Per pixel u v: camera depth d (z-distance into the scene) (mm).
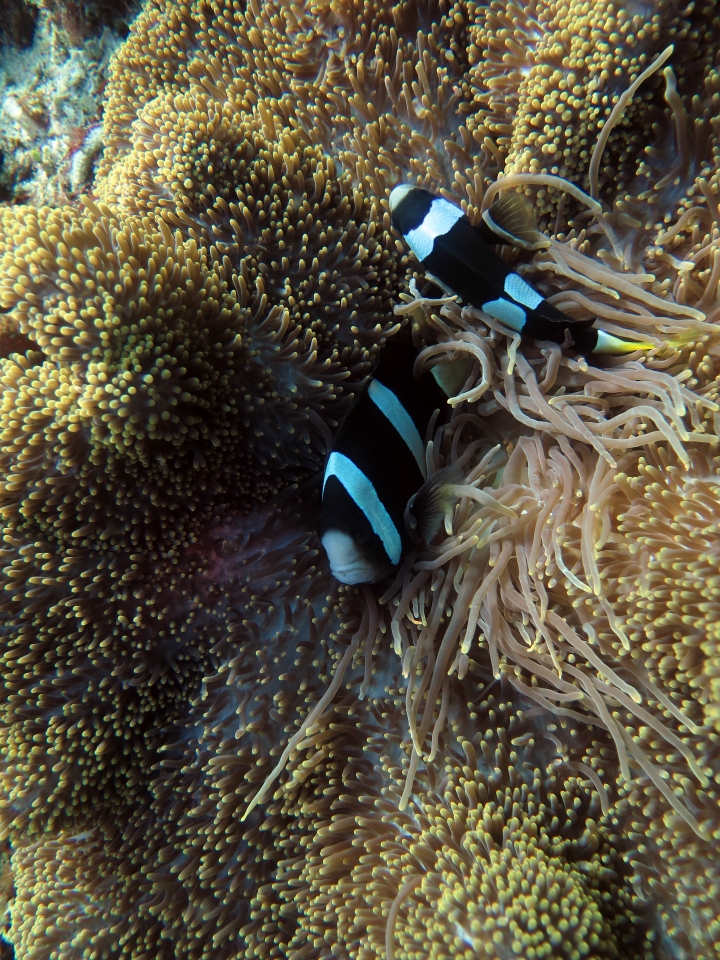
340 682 193
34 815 187
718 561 145
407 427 191
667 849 161
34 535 186
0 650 186
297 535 214
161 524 189
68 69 317
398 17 213
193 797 202
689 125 180
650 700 162
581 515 174
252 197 197
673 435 158
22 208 177
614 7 168
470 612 176
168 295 173
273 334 194
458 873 162
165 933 203
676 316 182
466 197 206
